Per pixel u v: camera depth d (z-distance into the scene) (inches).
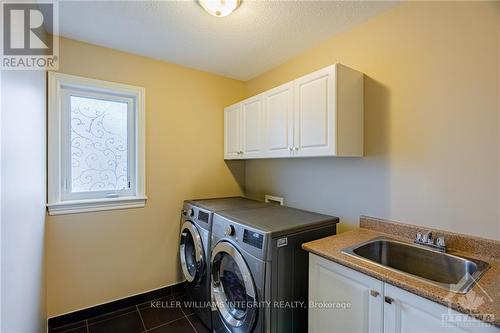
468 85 52.3
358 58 71.9
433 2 57.1
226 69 104.7
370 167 69.4
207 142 108.2
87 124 84.1
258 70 105.7
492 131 49.5
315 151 68.3
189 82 102.7
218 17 67.2
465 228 53.0
